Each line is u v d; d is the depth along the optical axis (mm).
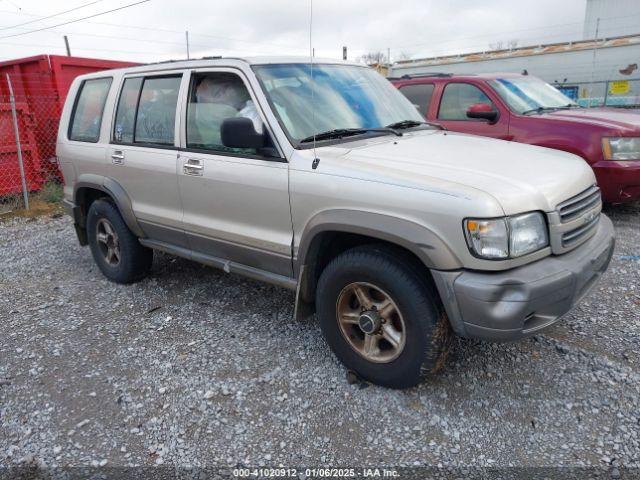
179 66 4148
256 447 2748
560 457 2588
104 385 3346
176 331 4043
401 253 2939
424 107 7613
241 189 3561
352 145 3438
